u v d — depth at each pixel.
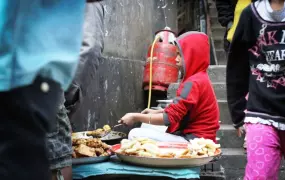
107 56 4.69
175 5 7.31
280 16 2.42
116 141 3.47
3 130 1.04
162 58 5.57
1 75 1.03
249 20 2.54
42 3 1.11
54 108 1.11
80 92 2.66
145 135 3.26
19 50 1.05
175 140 3.29
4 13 1.05
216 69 5.95
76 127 3.82
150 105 5.84
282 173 4.27
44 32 1.09
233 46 2.65
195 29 9.47
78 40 1.14
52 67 1.08
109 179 2.87
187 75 3.48
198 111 3.38
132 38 5.59
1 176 1.03
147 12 6.21
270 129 2.47
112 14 4.90
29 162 1.06
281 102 2.45
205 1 8.30
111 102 4.77
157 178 2.83
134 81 5.58
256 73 2.53
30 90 1.07
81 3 1.16
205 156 2.79
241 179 4.36
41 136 1.08
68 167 2.42
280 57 2.43
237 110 2.76
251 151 2.48
